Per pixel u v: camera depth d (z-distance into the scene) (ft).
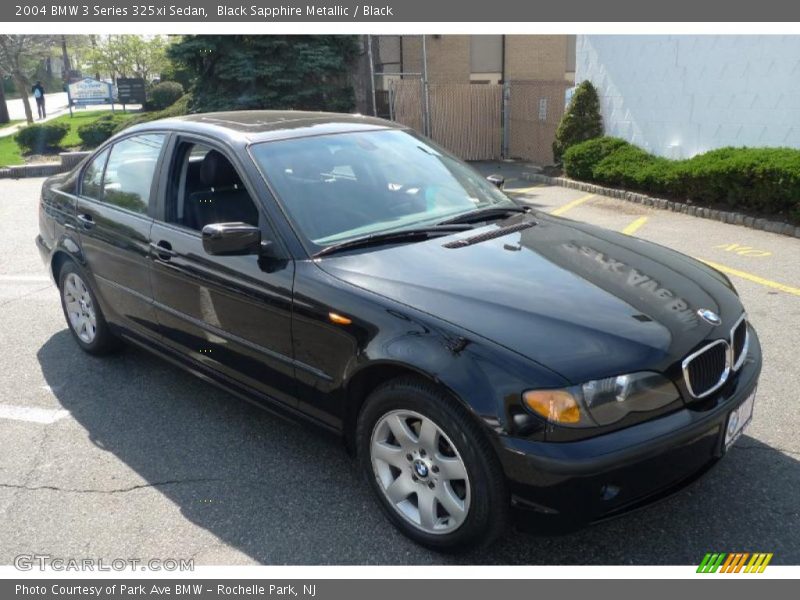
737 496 10.62
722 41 34.24
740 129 33.94
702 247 25.13
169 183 13.23
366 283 10.00
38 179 51.24
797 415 12.85
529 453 8.18
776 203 27.76
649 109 39.58
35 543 10.17
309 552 9.84
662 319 9.31
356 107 53.16
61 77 206.90
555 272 10.26
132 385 15.15
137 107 110.32
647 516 10.29
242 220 12.08
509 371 8.40
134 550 9.98
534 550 9.74
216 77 49.80
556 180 42.27
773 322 17.39
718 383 9.44
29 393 14.85
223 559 9.76
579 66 45.06
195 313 12.47
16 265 25.39
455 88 56.13
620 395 8.40
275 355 11.09
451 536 9.27
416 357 8.96
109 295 14.83
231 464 12.03
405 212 12.07
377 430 9.89
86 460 12.26
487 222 12.31
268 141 12.32
